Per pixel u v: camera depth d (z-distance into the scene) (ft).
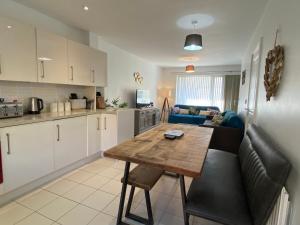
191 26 10.12
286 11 4.80
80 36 11.09
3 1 7.41
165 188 7.67
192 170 3.71
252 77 10.21
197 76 24.71
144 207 6.40
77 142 9.12
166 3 7.66
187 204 4.22
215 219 3.92
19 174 6.55
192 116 21.90
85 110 10.78
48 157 7.61
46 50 8.05
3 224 5.42
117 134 10.66
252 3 7.45
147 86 21.74
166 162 4.12
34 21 8.53
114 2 7.66
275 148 4.39
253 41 10.94
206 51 15.61
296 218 3.37
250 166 5.04
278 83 5.00
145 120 17.69
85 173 8.86
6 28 6.57
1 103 6.86
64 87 10.50
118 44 14.08
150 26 10.28
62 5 8.02
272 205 3.34
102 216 5.88
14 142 6.31
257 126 7.78
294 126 3.78
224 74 23.11
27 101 8.54
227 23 9.58
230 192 4.71
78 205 6.40
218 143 11.79
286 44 4.66
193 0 7.38
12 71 6.82
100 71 11.56
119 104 15.52
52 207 6.25
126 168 5.22
